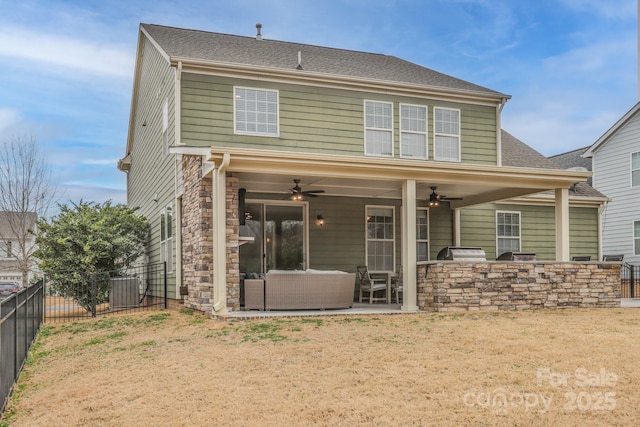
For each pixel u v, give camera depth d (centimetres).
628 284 1775
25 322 787
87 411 503
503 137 1733
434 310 964
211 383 543
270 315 906
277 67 1273
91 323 1069
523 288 1002
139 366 639
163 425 450
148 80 1608
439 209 1452
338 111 1332
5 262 3048
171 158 1288
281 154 911
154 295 1506
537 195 1562
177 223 1231
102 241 1411
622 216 1933
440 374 543
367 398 485
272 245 1280
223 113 1226
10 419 521
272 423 440
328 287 991
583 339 675
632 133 1909
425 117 1411
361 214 1358
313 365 585
